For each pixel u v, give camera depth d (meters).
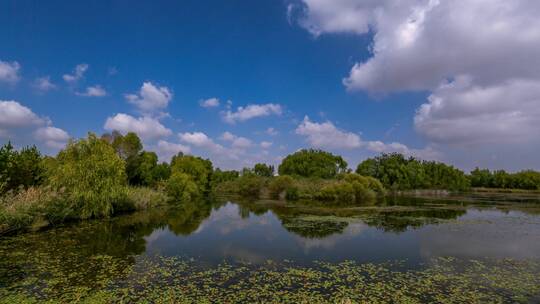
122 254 16.17
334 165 92.69
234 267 13.91
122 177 30.17
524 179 100.94
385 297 10.46
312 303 9.95
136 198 35.91
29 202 21.95
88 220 27.42
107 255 15.94
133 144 55.41
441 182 89.62
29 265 14.06
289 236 20.88
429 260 15.02
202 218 30.03
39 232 21.77
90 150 27.52
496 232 22.02
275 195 60.84
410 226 24.67
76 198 26.22
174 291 10.95
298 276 12.62
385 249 17.17
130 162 53.72
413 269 13.59
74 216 26.66
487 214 32.31
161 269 13.57
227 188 80.25
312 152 94.38
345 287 11.38
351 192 53.09
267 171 103.38
